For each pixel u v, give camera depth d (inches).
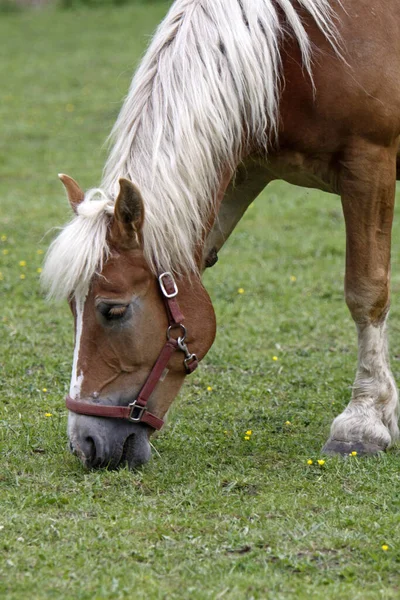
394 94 332.2
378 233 344.8
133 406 303.7
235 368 476.1
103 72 1536.7
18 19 1973.4
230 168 321.4
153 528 273.9
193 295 308.0
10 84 1470.2
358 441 343.3
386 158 338.0
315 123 331.3
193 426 379.6
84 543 261.4
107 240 291.4
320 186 361.7
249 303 609.6
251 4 320.2
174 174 298.2
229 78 313.0
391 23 336.2
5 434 362.3
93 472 311.0
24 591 236.5
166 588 238.8
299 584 242.2
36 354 488.1
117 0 2065.7
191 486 307.4
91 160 1075.3
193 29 316.8
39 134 1205.1
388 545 262.8
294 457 344.2
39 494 296.8
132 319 296.5
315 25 328.8
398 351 516.1
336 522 279.6
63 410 399.5
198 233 306.8
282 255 756.6
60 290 288.5
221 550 261.0
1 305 589.3
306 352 506.6
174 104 305.4
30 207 882.1
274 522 279.3
